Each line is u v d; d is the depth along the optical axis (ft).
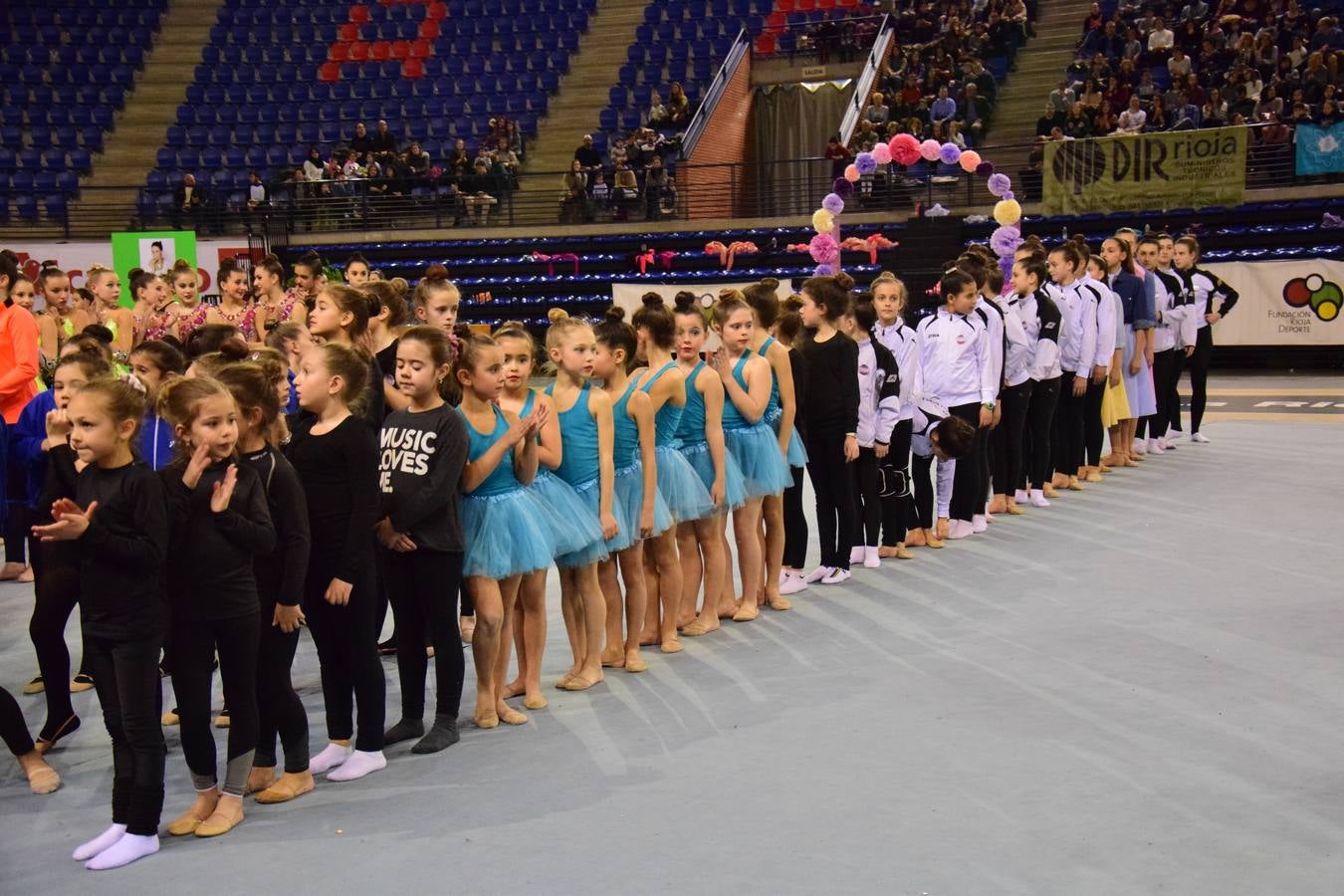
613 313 18.12
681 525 18.57
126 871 11.14
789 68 73.20
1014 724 14.17
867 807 11.95
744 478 18.72
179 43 78.33
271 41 79.10
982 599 19.81
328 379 13.03
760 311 19.67
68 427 14.71
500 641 14.99
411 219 64.75
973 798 12.10
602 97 73.26
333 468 13.10
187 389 11.37
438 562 13.79
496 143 68.28
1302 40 58.23
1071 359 28.19
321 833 11.82
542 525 14.78
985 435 24.50
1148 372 31.96
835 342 20.79
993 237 36.96
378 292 17.65
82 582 11.50
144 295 25.54
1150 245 32.40
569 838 11.45
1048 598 19.71
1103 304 28.30
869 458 22.09
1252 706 14.53
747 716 14.76
